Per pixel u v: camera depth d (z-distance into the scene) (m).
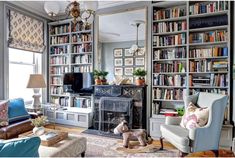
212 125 2.48
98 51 4.41
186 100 3.08
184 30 3.62
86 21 2.57
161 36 3.94
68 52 4.75
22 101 3.51
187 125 2.65
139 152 2.91
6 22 3.93
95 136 3.74
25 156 1.02
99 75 4.13
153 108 3.85
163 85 3.82
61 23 4.85
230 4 3.30
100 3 4.19
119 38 4.22
